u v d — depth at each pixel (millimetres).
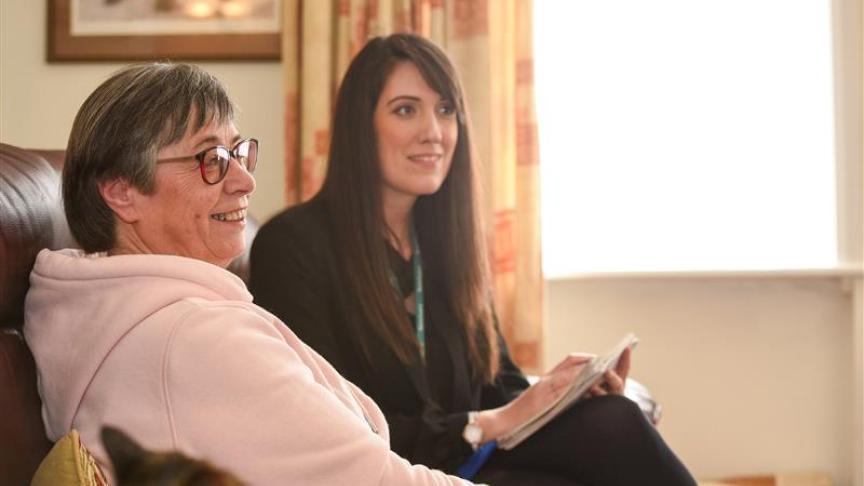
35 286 1842
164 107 1806
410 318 2887
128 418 1627
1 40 4484
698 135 4516
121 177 1806
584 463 2529
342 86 2914
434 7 4207
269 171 4473
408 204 2963
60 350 1750
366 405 2133
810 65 4469
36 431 1821
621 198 4543
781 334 4535
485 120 4152
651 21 4516
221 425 1607
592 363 2604
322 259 2725
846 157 4383
